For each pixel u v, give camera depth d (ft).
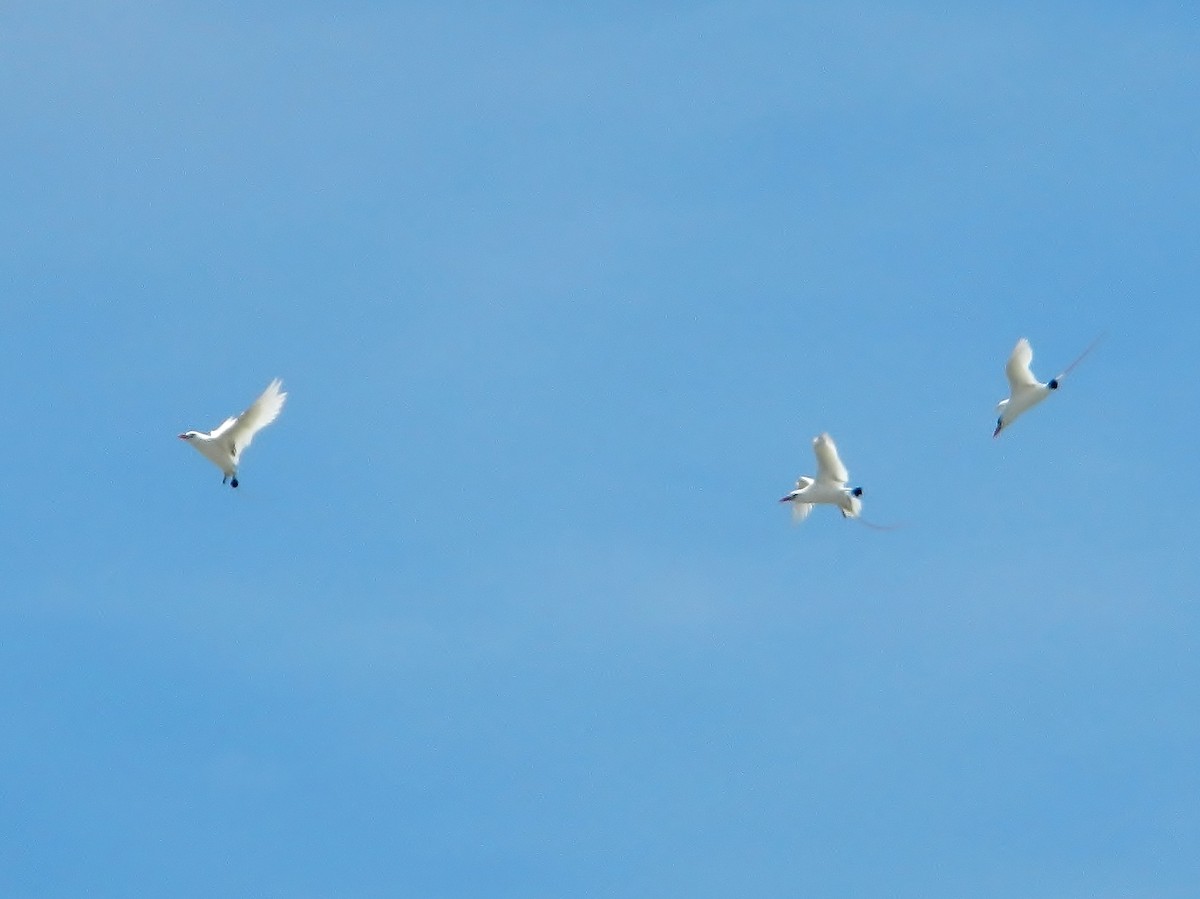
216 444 243.60
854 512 244.01
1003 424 242.99
